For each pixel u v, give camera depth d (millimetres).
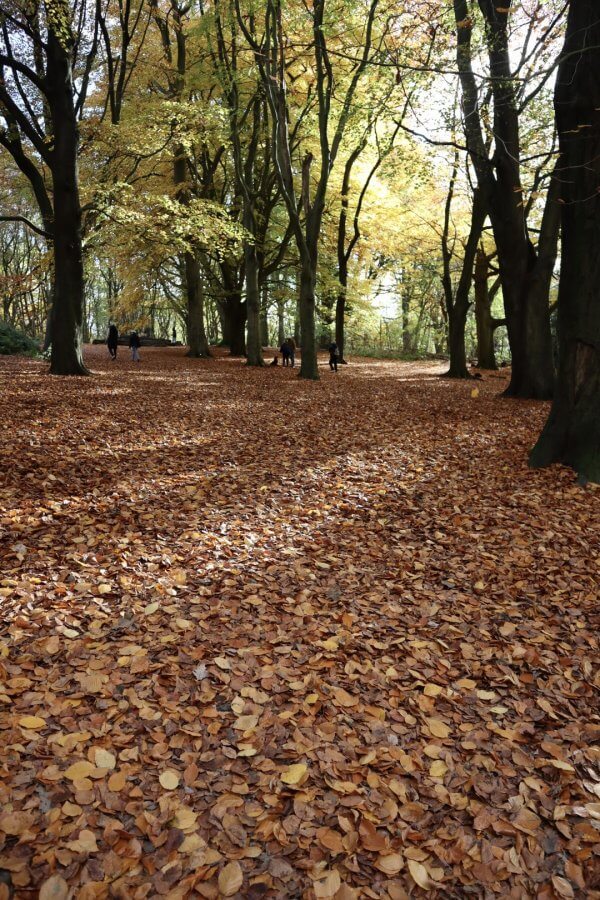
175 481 7480
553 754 3074
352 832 2500
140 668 3525
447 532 6246
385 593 4832
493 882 2342
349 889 2244
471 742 3129
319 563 5320
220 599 4531
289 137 23094
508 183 15711
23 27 15945
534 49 11078
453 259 34438
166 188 26562
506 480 8195
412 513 6816
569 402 8586
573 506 7121
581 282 8195
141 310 41938
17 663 3494
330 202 29594
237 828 2482
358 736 3123
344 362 31328
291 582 4930
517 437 11195
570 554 5738
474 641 4191
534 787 2830
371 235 31125
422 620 4418
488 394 18422
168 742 2967
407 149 17172
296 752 2953
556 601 4801
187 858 2328
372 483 7945
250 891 2215
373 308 37031
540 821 2645
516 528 6375
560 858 2471
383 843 2461
